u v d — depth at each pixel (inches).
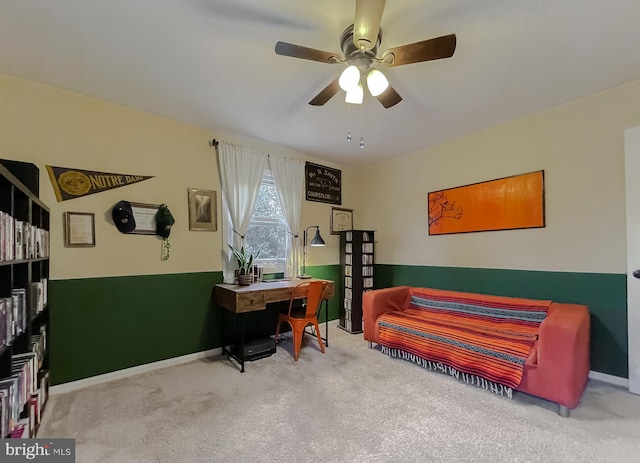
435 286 142.3
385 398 84.9
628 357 88.5
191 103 101.9
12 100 85.7
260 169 137.1
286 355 119.0
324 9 61.7
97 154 98.4
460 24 65.6
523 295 112.5
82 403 83.0
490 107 105.5
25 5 59.5
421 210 149.0
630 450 62.9
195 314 118.3
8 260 50.8
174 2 59.5
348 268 157.2
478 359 89.3
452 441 66.2
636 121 89.4
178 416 76.3
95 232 97.5
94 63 79.6
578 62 79.6
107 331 99.0
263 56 76.9
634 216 87.0
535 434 68.4
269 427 71.6
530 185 110.4
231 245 129.4
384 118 113.8
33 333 77.9
